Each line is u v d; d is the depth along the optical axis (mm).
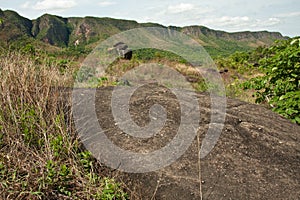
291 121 3209
